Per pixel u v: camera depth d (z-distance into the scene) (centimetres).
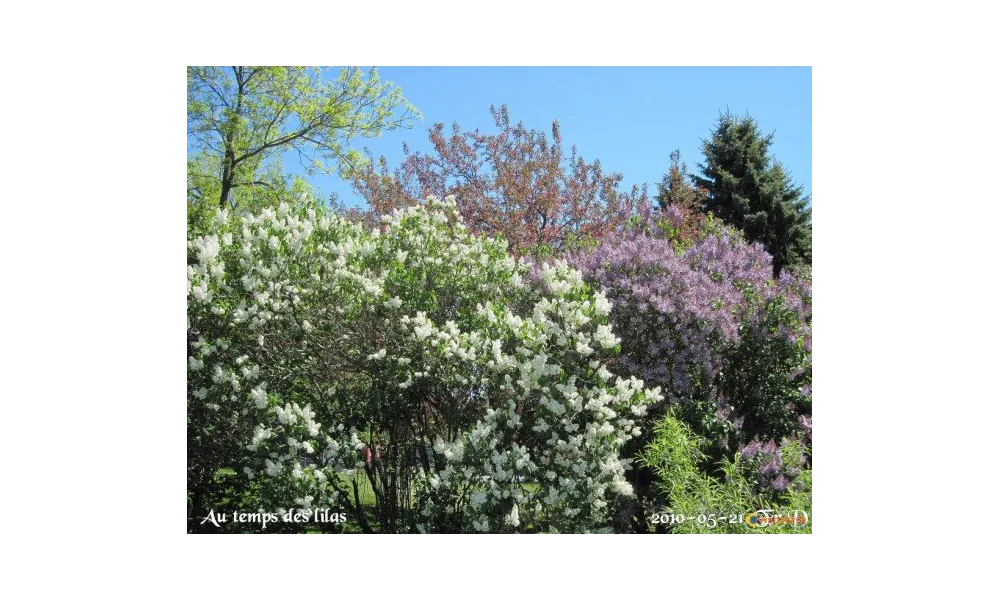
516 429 346
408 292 369
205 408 333
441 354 343
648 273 428
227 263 341
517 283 411
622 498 380
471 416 362
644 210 519
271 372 349
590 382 344
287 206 368
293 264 348
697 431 395
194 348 323
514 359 333
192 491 327
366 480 387
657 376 405
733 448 409
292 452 322
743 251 471
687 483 349
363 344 364
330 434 353
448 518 338
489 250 414
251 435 332
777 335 430
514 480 328
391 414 364
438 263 393
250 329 344
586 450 327
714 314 414
